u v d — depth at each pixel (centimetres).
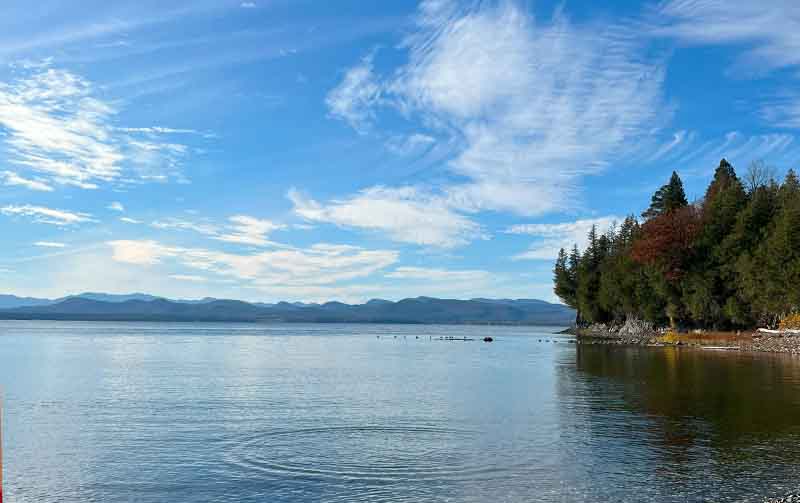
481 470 2241
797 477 2117
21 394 4341
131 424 3166
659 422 3120
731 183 12606
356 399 4088
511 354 9625
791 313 9719
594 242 18688
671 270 11744
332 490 2020
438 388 4725
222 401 3991
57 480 2173
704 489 1995
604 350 10031
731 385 4591
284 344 13300
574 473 2192
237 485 2092
